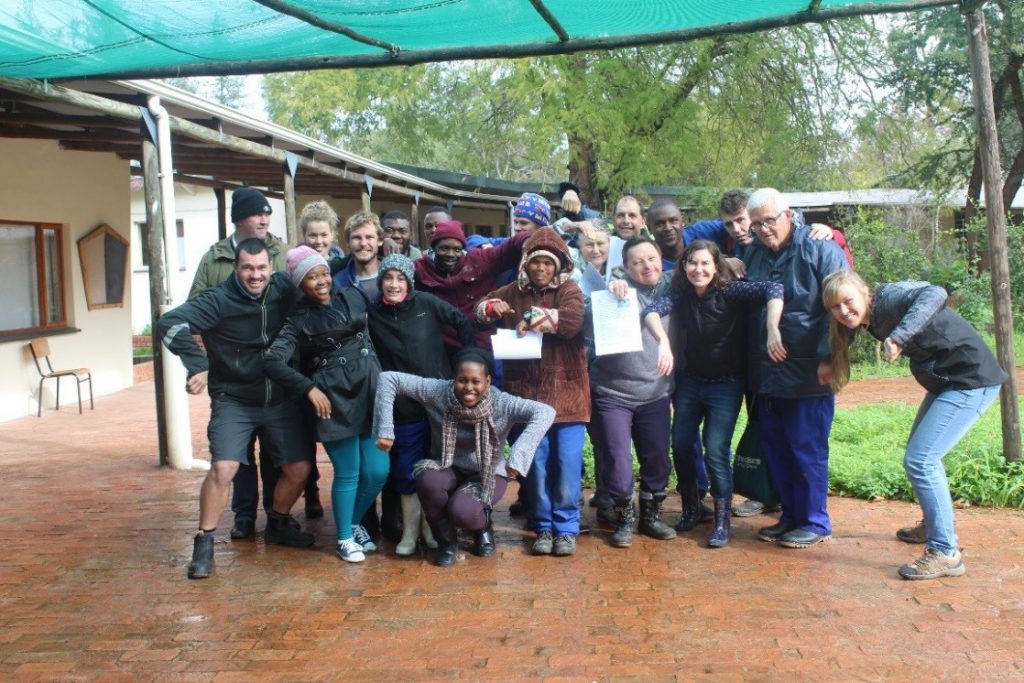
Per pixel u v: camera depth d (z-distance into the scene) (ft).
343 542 16.66
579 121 51.75
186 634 13.42
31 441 29.50
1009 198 64.18
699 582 15.07
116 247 41.22
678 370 17.47
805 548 16.65
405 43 17.52
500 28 16.89
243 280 15.70
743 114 59.06
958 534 17.10
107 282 40.83
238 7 14.74
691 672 11.80
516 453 15.51
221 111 28.19
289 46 17.46
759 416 17.22
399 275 16.03
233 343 15.93
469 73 59.93
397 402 16.60
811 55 54.90
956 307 47.21
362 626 13.58
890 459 21.15
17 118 25.66
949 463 19.63
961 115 65.57
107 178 40.52
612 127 52.29
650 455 17.26
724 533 16.94
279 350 15.88
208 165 38.29
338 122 74.90
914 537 16.69
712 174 66.95
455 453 16.07
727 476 16.96
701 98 58.85
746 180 65.36
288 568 16.31
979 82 18.10
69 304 38.01
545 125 52.39
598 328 16.33
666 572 15.62
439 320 16.89
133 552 17.35
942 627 12.99
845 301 14.66
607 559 16.42
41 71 18.98
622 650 12.52
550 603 14.32
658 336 16.42
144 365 46.03
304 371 16.66
